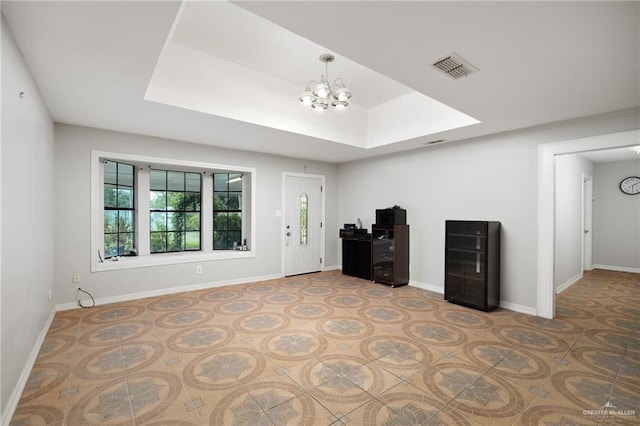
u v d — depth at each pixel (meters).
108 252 4.64
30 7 1.67
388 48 2.11
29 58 2.23
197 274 4.91
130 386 2.24
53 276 3.62
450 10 1.70
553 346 2.94
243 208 5.85
